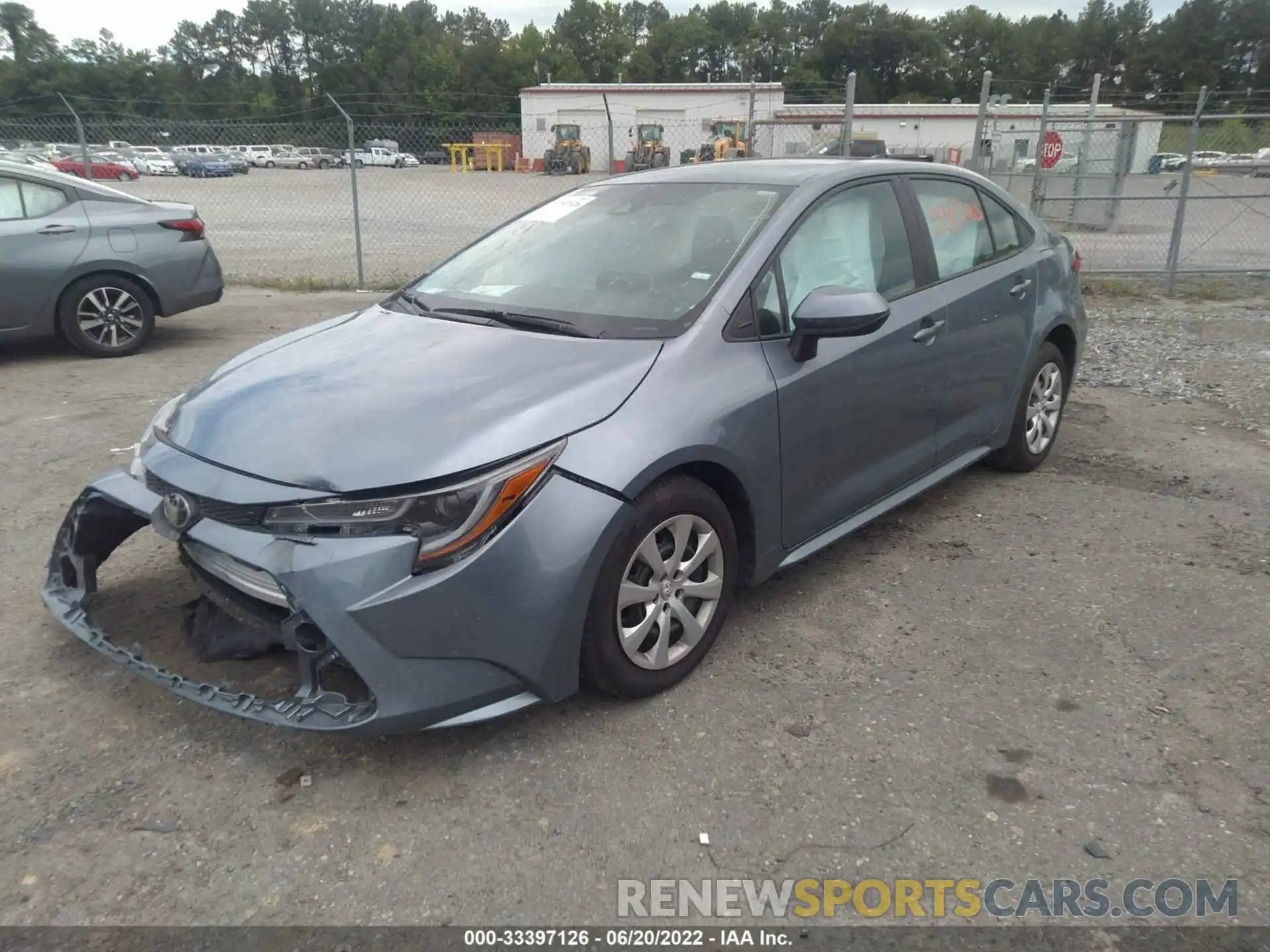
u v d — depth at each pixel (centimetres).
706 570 315
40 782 263
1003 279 454
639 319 324
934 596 375
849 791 262
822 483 356
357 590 246
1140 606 366
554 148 3441
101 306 766
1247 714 296
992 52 9662
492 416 270
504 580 256
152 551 395
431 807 256
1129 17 9688
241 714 262
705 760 275
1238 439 575
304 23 11512
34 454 528
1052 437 521
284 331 905
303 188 2823
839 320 314
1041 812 254
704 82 9581
